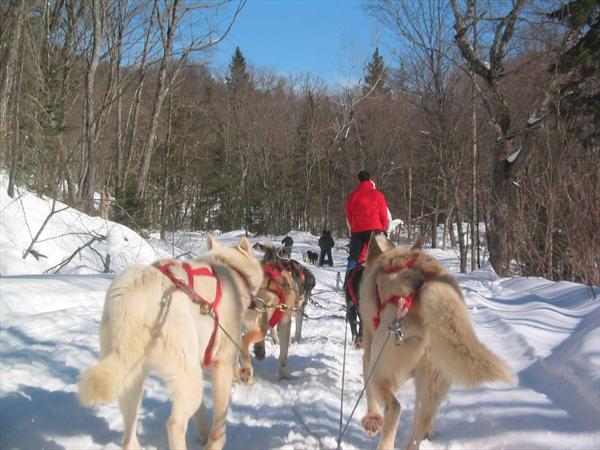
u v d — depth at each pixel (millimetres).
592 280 11750
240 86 54750
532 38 20484
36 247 13570
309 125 53531
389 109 42750
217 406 4641
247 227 53125
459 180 29062
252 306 5770
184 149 40875
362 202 7711
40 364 6387
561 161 13289
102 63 28719
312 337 10195
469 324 4172
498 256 18766
